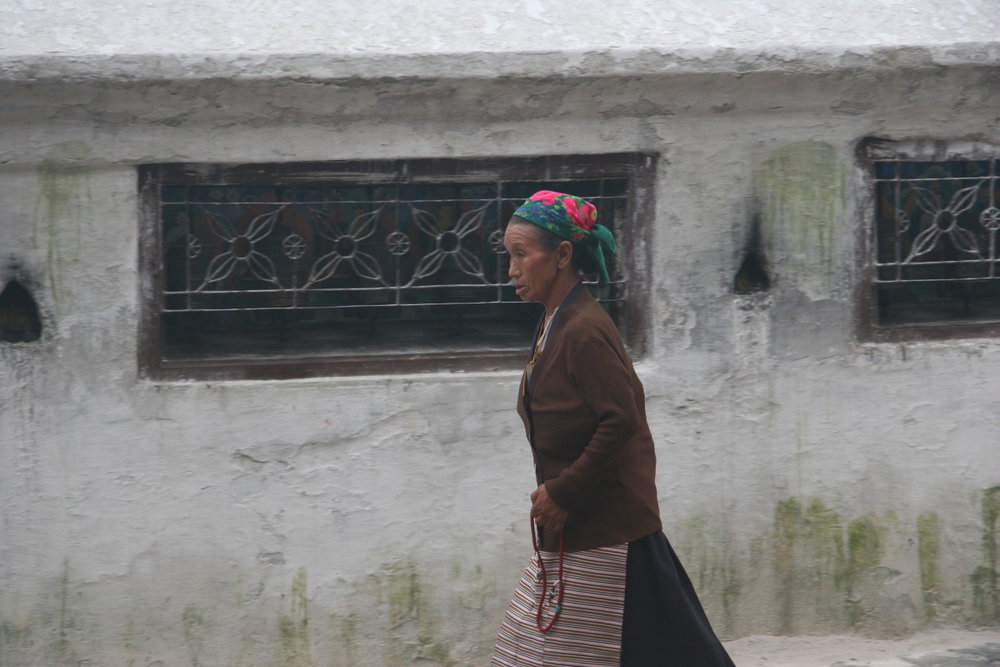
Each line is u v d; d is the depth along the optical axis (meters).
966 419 10.75
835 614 10.67
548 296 7.93
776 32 10.30
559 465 7.73
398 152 9.76
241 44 9.51
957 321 10.98
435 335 10.59
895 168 10.62
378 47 9.64
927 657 10.40
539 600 7.77
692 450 10.38
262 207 9.95
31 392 9.46
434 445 10.01
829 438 10.57
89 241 9.47
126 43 9.40
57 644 9.63
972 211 10.90
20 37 9.34
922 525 10.75
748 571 10.53
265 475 9.81
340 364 9.92
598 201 10.30
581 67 9.63
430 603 10.08
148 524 9.68
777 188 10.33
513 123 9.87
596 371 7.43
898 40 10.32
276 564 9.86
